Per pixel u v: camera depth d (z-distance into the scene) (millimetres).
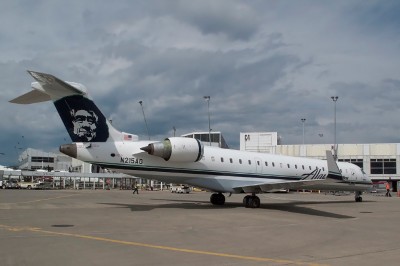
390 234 13109
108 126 20047
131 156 20281
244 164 23812
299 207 24469
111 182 80625
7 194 37219
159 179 21328
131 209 20062
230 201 29672
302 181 21516
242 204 25656
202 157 22016
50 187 73062
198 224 14461
